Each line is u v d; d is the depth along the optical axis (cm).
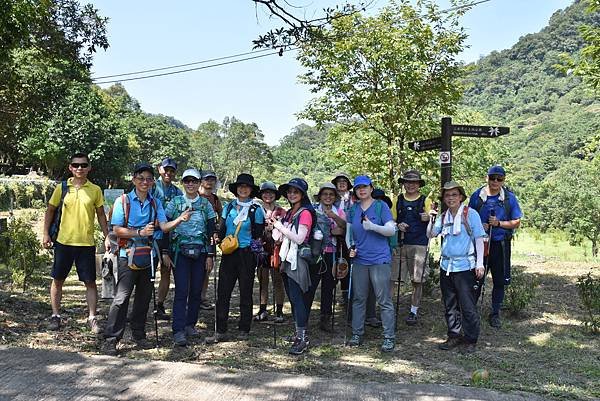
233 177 8094
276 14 516
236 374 379
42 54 902
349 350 498
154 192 597
